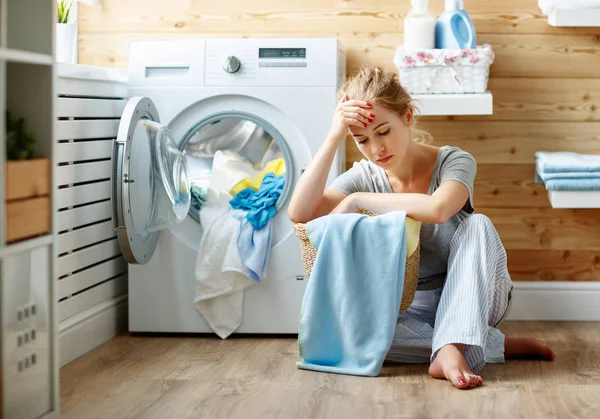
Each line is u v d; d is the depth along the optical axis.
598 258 3.18
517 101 3.16
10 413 1.73
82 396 2.14
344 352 2.34
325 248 2.29
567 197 2.83
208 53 2.85
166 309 2.88
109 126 2.84
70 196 2.57
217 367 2.43
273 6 3.20
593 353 2.58
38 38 1.84
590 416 1.93
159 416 1.97
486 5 3.14
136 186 2.65
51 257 1.87
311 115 2.82
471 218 2.37
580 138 3.16
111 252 2.91
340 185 2.54
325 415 1.96
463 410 1.98
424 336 2.42
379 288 2.26
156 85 2.87
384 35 3.17
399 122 2.33
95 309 2.75
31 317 1.81
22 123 1.83
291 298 2.83
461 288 2.27
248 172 2.91
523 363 2.44
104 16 3.25
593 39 3.12
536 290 3.18
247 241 2.79
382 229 2.26
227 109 2.86
